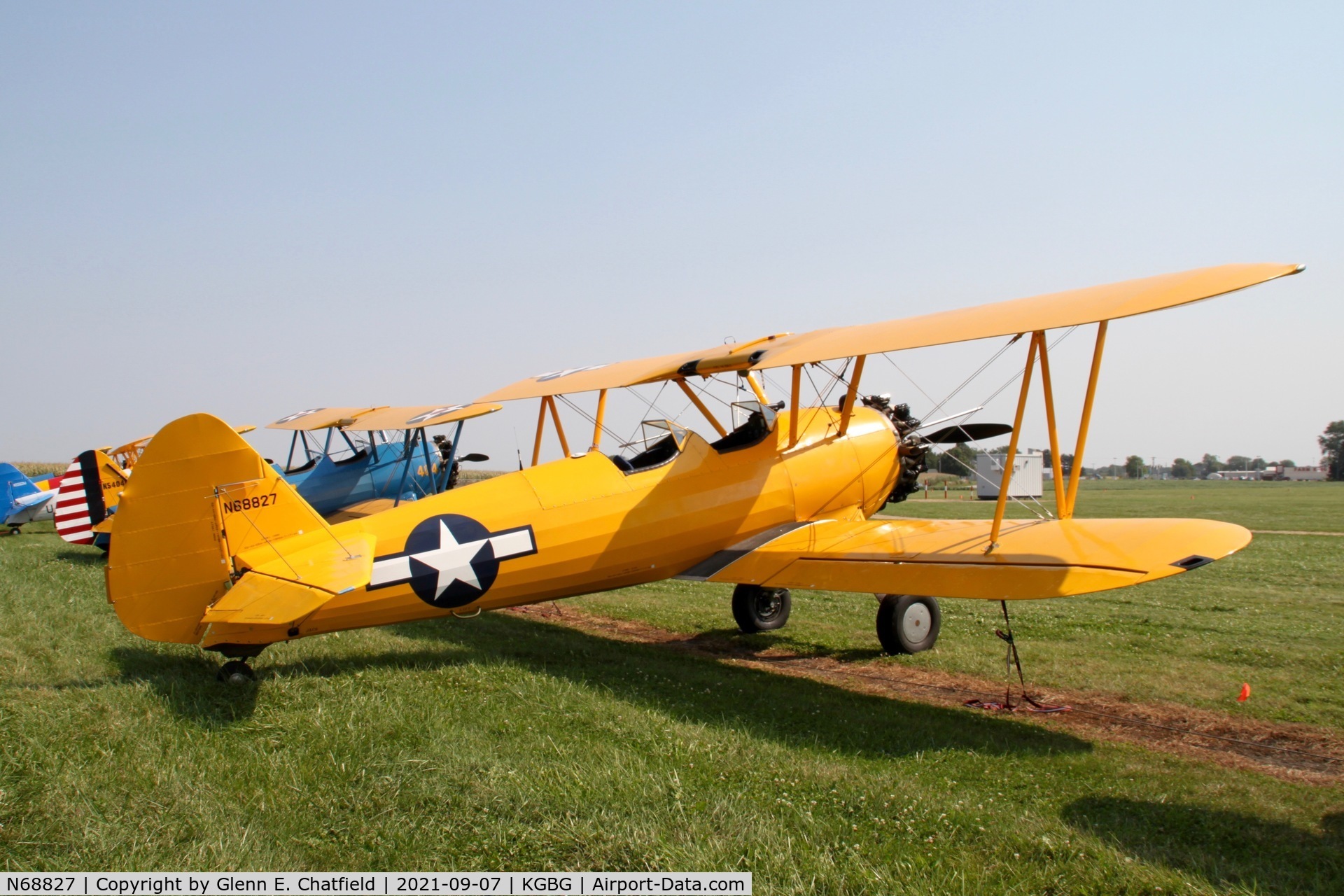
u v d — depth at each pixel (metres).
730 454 8.13
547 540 7.18
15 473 21.08
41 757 4.51
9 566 12.98
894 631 7.76
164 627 6.14
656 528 7.59
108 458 14.35
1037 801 4.38
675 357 9.45
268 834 3.82
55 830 3.77
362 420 14.57
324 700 5.73
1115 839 3.85
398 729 5.16
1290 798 4.42
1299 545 17.97
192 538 6.14
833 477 8.66
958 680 7.10
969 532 7.16
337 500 14.83
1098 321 5.26
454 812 4.05
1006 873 3.54
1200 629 8.94
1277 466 137.88
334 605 6.52
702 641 8.73
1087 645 8.20
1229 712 6.05
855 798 4.27
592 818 3.96
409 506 6.97
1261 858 3.73
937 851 3.73
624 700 6.14
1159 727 5.75
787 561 7.37
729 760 4.80
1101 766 4.91
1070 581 5.77
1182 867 3.61
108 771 4.38
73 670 6.41
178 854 3.61
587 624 9.65
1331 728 5.71
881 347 6.25
